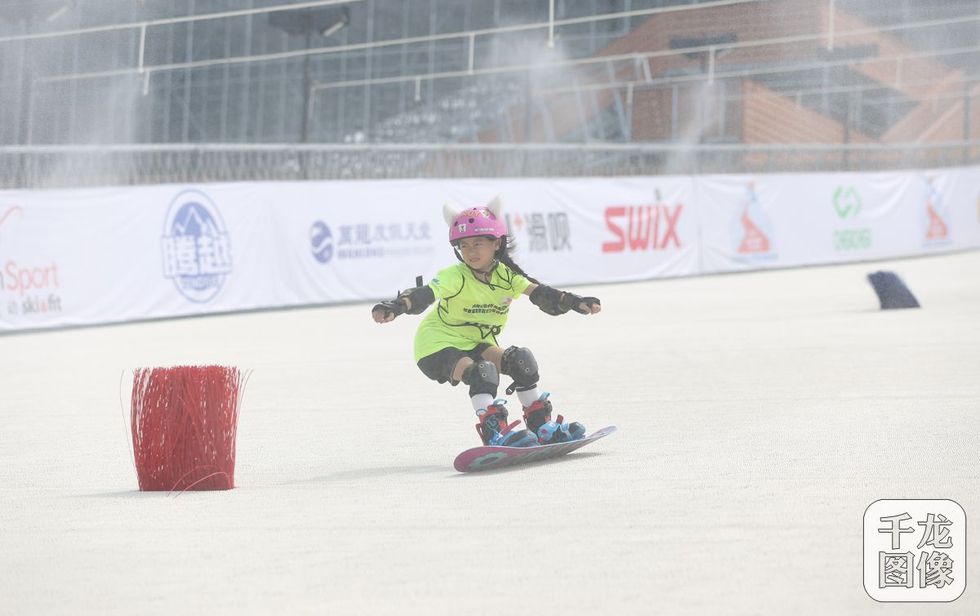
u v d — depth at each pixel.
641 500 6.12
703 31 32.81
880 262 32.91
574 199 27.73
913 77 36.16
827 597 4.27
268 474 7.67
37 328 20.20
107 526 6.09
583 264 27.84
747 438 8.05
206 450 7.11
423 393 11.75
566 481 6.78
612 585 4.52
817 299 22.39
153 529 5.97
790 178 31.58
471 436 8.98
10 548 5.64
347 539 5.54
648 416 9.41
